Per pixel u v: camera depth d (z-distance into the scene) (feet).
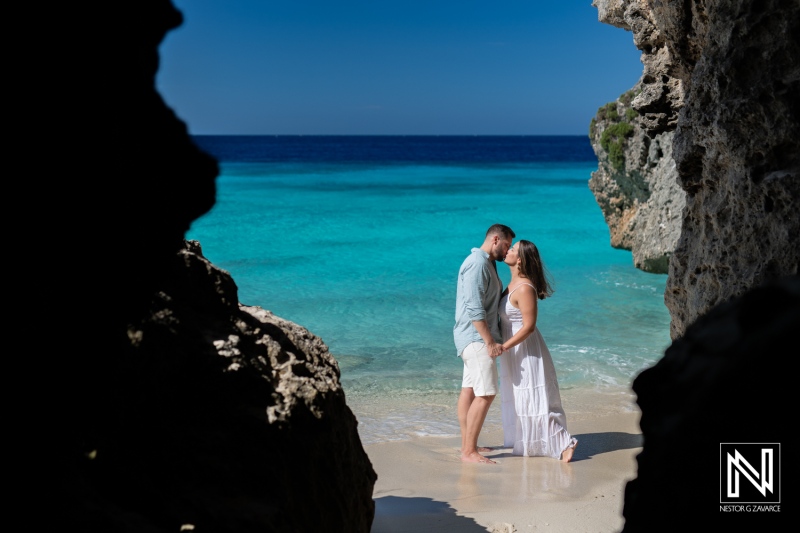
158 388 8.47
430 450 21.27
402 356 31.01
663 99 26.04
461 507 16.52
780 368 2.94
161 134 7.52
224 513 7.84
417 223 79.66
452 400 25.75
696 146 18.62
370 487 11.97
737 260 17.28
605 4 27.68
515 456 20.90
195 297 10.32
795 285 3.13
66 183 6.38
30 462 6.45
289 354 10.80
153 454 8.00
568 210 94.27
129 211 7.07
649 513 3.35
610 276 50.65
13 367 6.15
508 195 117.39
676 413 3.35
